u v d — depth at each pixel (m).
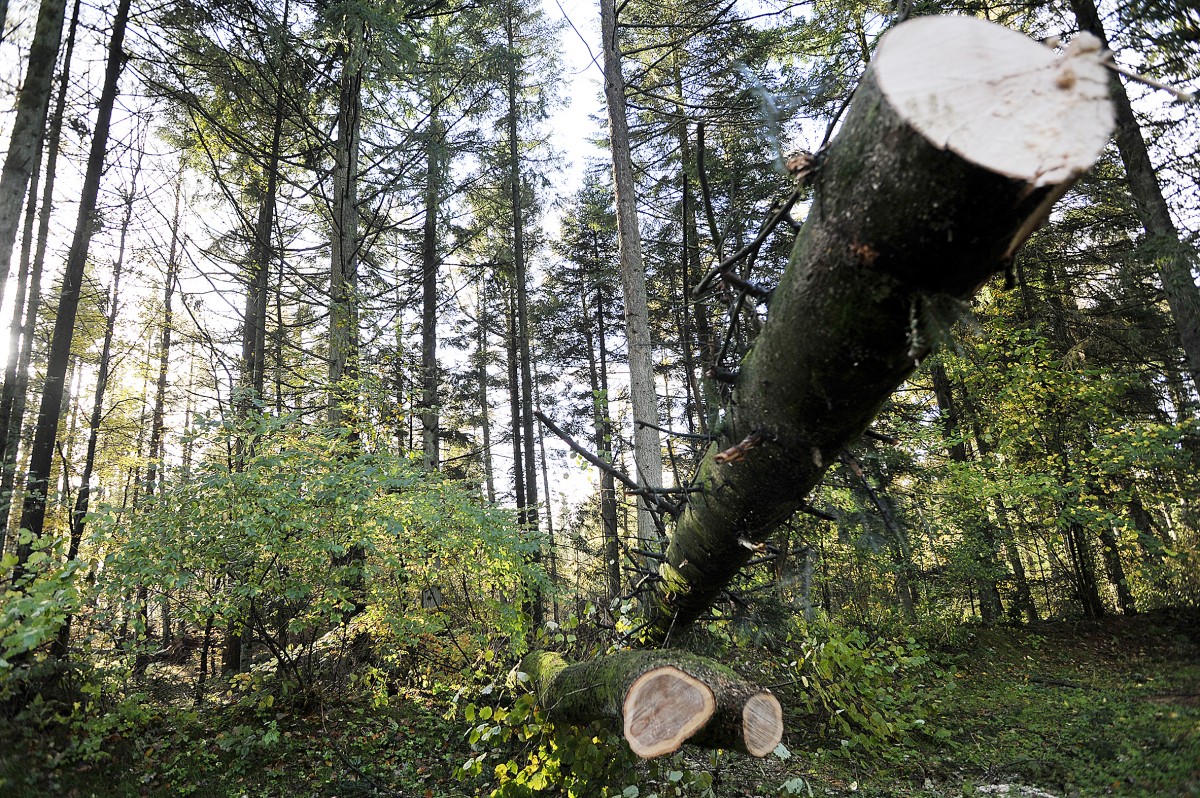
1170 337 9.42
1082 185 7.77
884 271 1.24
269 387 9.48
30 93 4.69
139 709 4.57
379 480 5.14
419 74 9.48
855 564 8.70
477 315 16.64
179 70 8.39
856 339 1.39
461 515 5.61
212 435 5.38
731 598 4.26
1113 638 8.23
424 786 4.29
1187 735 2.69
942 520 8.79
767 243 8.41
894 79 1.11
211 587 4.96
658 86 8.42
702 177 2.60
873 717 4.58
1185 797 2.22
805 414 1.69
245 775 4.34
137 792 3.82
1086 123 1.00
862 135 1.21
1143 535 7.57
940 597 9.26
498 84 10.96
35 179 6.20
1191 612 3.71
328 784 4.27
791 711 5.40
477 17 10.92
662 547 3.95
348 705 5.50
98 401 10.67
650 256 12.26
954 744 5.00
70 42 6.61
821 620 4.95
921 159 1.09
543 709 3.13
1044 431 9.10
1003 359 9.65
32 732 3.69
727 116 8.05
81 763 3.90
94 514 4.56
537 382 17.42
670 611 3.49
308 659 5.50
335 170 9.30
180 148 9.80
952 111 1.05
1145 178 6.50
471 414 15.70
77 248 6.52
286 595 4.79
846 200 1.26
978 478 8.22
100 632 4.69
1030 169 1.00
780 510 2.19
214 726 4.95
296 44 8.52
